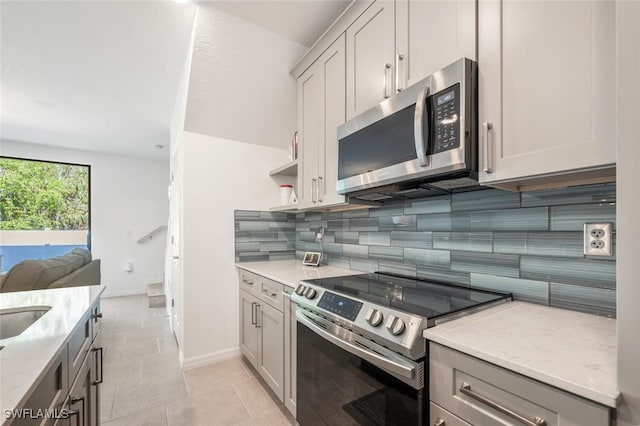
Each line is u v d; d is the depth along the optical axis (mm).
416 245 1692
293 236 2885
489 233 1341
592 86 780
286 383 1712
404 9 1323
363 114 1479
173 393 1986
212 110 2314
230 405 1858
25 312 1237
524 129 913
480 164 1014
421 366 876
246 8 1768
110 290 4965
